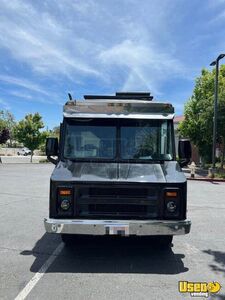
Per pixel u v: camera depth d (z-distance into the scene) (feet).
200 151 122.42
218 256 22.97
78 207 20.59
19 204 41.60
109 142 23.88
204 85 109.19
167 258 22.39
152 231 20.10
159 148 23.94
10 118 238.89
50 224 20.15
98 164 22.99
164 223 20.13
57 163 23.30
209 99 97.50
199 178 78.43
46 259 21.72
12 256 22.22
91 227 20.03
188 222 20.43
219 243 26.09
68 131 24.02
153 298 16.35
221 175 82.12
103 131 24.00
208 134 98.73
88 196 20.63
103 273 19.51
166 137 24.06
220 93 94.27
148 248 24.47
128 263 21.29
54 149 24.64
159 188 20.63
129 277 18.98
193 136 114.42
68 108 24.18
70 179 20.70
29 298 16.11
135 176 21.21
